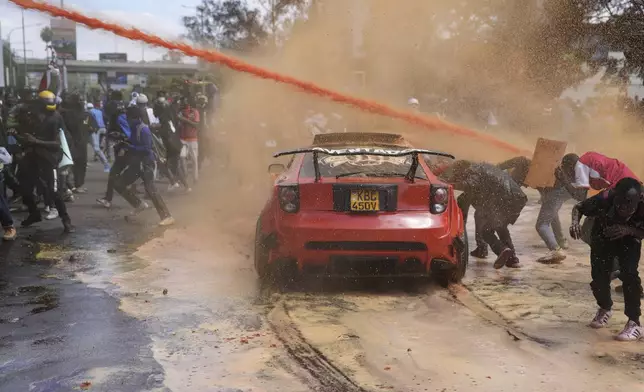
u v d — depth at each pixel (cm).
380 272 622
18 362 437
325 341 482
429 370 426
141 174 1010
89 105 2056
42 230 962
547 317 544
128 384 402
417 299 600
